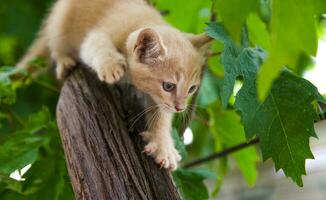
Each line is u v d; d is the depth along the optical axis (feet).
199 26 3.15
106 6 2.99
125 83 2.72
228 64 2.30
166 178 2.39
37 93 3.36
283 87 2.36
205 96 3.00
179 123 2.76
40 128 2.63
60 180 2.57
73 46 3.01
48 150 2.61
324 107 2.46
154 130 2.61
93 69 2.69
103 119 2.40
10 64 3.74
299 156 2.33
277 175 3.84
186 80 2.69
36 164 2.58
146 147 2.44
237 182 3.91
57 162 2.59
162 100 2.69
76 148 2.35
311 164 3.73
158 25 2.82
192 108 2.77
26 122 2.85
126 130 2.42
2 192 2.57
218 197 3.92
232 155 3.02
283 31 1.87
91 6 3.00
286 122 2.34
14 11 3.70
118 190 2.26
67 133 2.40
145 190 2.29
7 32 3.68
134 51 2.70
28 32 3.68
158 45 2.68
